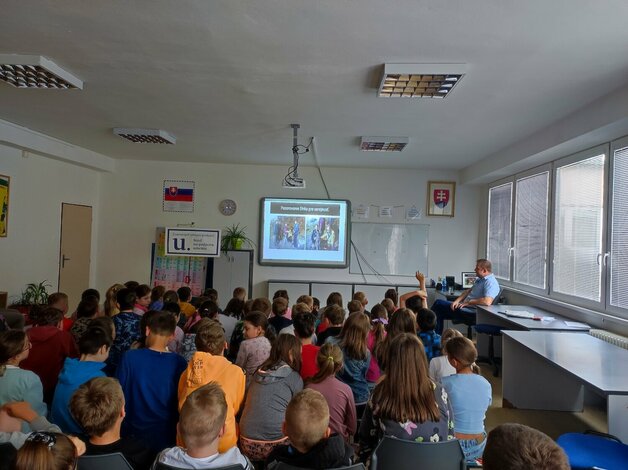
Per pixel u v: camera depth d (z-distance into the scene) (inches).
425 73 121.3
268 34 106.4
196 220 305.1
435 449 67.6
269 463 62.9
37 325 120.8
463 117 172.7
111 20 102.0
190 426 58.8
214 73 133.6
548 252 209.5
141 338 109.8
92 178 297.4
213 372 85.0
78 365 86.9
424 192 303.3
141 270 304.0
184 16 98.9
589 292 177.2
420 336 142.1
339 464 59.4
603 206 168.4
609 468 77.0
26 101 168.9
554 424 145.3
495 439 38.6
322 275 304.7
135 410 85.2
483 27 99.9
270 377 88.2
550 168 209.9
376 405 75.1
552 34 102.5
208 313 151.3
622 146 157.6
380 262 302.2
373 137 208.2
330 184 304.3
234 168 305.0
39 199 245.9
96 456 60.7
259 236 303.6
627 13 92.4
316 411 59.3
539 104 154.3
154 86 147.3
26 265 237.3
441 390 76.9
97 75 138.3
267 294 299.9
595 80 131.0
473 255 302.4
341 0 89.7
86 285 293.7
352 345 110.8
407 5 91.0
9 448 56.1
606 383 96.7
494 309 198.8
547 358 117.1
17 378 83.2
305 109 168.2
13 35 111.3
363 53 115.5
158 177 305.4
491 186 285.0
